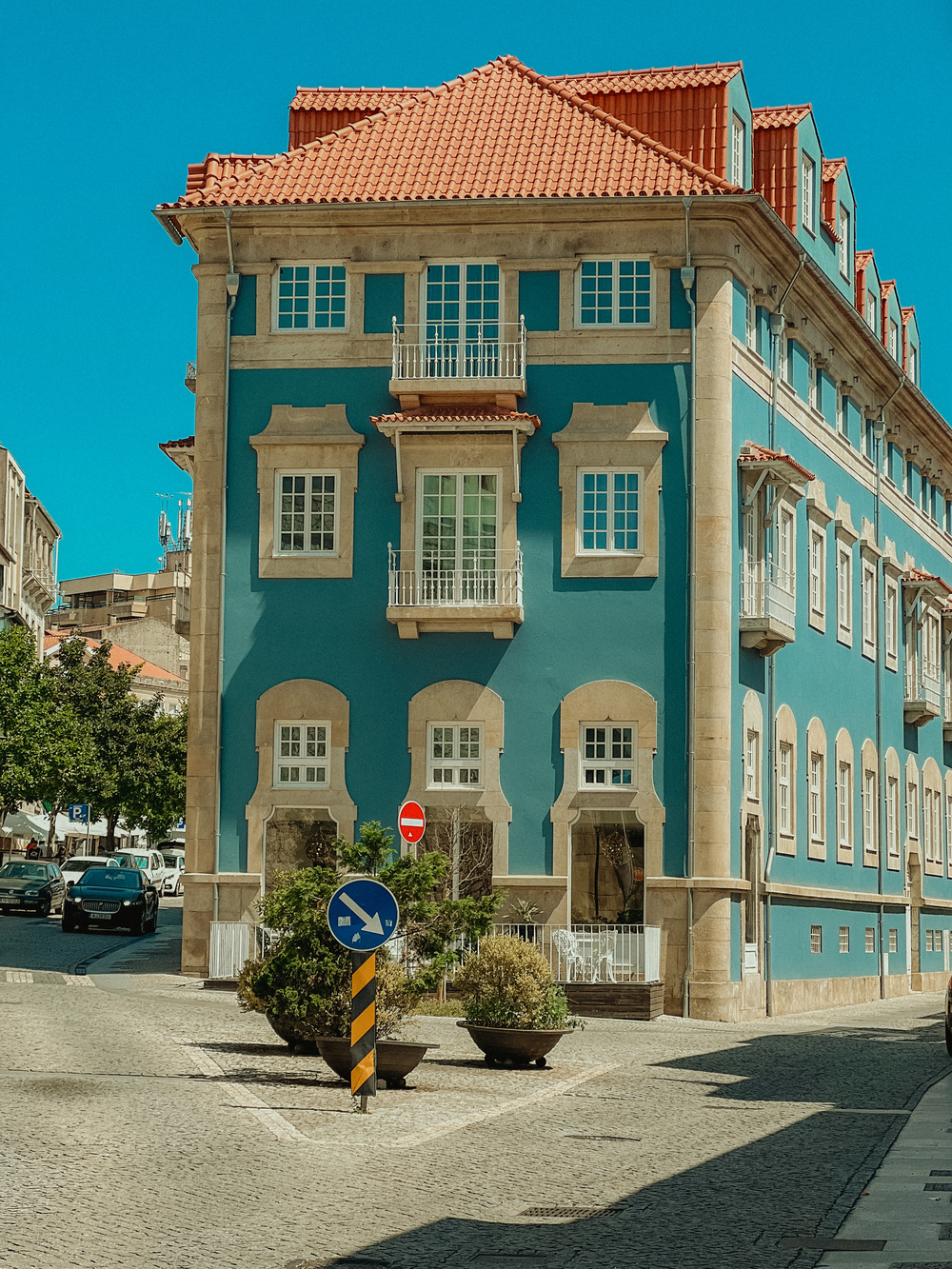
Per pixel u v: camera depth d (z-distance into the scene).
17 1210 10.70
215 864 31.73
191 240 33.38
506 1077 19.77
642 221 32.16
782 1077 20.80
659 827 31.12
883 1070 21.86
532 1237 10.70
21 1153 12.72
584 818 31.44
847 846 41.00
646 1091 18.88
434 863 20.22
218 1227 10.53
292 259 32.72
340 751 31.83
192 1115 15.16
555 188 32.12
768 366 35.16
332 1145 14.05
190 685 32.31
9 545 88.25
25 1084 16.44
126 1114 14.94
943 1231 10.84
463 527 31.92
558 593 31.81
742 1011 31.80
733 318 32.62
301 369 32.53
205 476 32.50
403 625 31.56
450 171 32.75
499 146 33.28
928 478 51.69
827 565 40.03
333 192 32.50
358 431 32.34
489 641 31.81
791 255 35.03
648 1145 14.77
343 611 32.09
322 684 32.00
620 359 32.06
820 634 39.22
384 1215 11.25
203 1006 25.98
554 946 30.41
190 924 31.67
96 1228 10.31
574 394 32.09
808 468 38.47
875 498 44.75
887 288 46.66
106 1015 23.44
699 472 31.75
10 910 54.69
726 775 31.31
